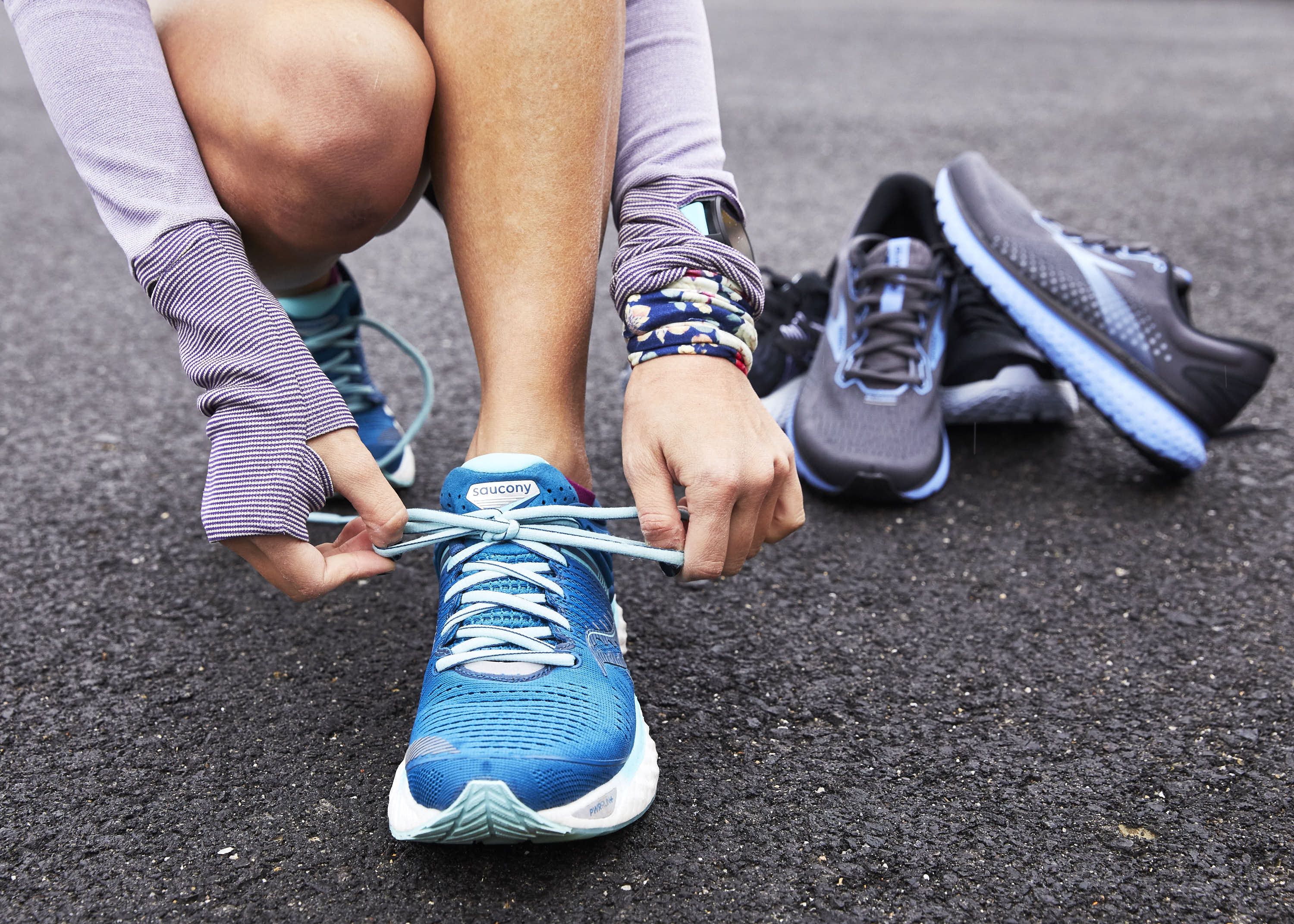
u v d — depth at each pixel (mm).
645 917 747
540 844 809
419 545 845
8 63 4723
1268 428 1479
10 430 1572
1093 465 1503
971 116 3715
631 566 1247
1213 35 5875
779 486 803
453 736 774
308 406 762
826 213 2627
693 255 806
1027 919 754
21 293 2156
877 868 796
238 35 833
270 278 1063
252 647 1082
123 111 789
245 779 893
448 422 1612
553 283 856
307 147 827
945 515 1365
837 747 934
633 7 937
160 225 768
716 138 913
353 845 816
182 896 769
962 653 1075
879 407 1406
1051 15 6867
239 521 735
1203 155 3178
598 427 1603
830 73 4570
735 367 810
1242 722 968
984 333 1563
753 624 1126
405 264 2359
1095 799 873
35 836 830
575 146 833
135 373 1795
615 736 803
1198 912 763
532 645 827
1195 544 1282
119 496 1387
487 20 818
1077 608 1154
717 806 859
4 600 1156
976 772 903
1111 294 1389
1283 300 2055
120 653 1069
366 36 816
